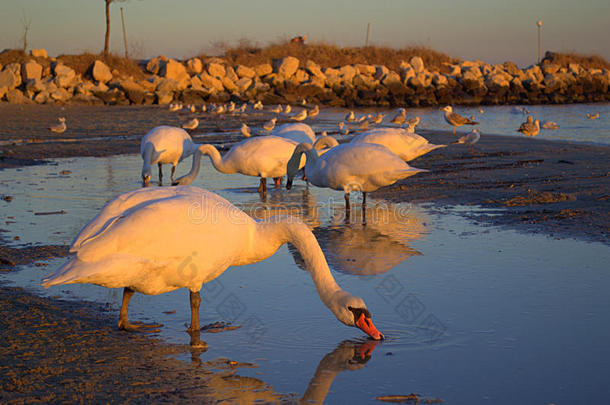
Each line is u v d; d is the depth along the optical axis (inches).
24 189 461.4
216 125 1176.8
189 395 153.8
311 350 182.2
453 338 187.5
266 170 458.0
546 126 1019.9
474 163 599.2
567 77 2598.4
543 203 396.5
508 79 2571.4
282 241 198.7
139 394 154.3
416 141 483.5
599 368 165.0
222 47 2477.9
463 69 2652.6
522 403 147.6
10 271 255.6
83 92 1873.8
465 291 228.5
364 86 2290.8
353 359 175.0
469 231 326.0
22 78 1892.2
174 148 506.3
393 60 2741.1
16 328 196.1
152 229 180.7
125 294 198.8
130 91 1894.7
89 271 171.3
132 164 627.8
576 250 281.7
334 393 154.7
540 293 224.5
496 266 259.1
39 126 1091.3
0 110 1489.9
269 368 170.2
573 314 203.6
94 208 390.6
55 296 228.8
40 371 166.6
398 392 154.6
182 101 1982.0
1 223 343.9
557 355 173.5
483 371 165.0
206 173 575.5
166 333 196.9
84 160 658.2
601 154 644.1
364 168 373.7
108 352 180.5
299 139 556.1
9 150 726.5
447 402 149.0
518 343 182.2
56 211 379.2
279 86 2201.0
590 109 1921.8
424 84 2388.0
